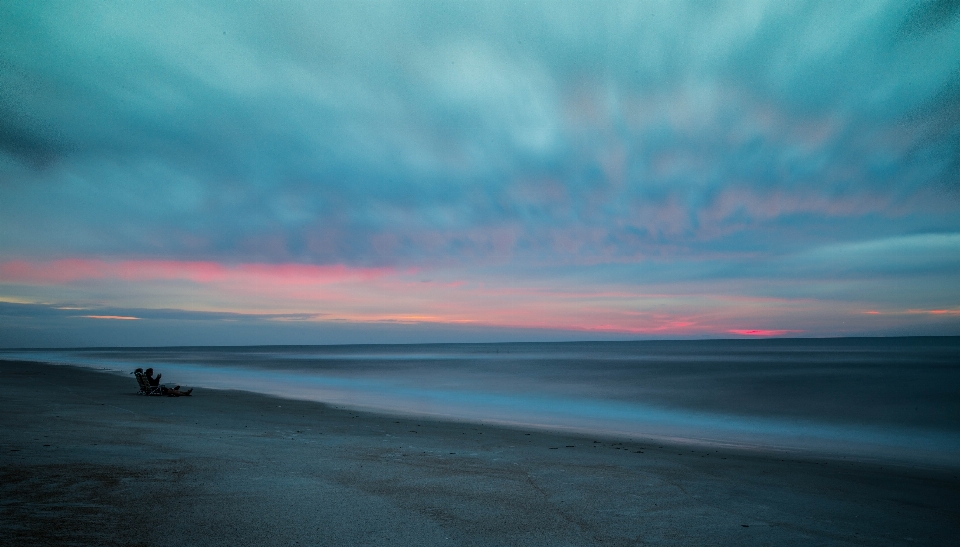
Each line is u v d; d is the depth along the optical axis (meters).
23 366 43.69
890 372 47.50
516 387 33.31
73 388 22.42
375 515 5.56
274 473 7.21
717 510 6.36
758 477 8.79
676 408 23.09
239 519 5.21
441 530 5.19
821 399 26.73
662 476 8.20
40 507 5.20
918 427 18.16
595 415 20.88
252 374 44.94
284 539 4.73
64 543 4.30
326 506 5.79
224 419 13.95
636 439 14.59
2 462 6.95
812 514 6.48
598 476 7.95
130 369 44.72
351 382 36.72
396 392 29.36
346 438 11.33
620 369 56.94
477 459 9.11
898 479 9.85
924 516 6.84
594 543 5.00
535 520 5.62
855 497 7.73
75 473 6.60
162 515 5.19
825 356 96.12
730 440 15.30
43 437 9.09
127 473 6.74
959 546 5.60
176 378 38.50
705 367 60.41
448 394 28.80
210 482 6.54
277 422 13.93
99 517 5.02
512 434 13.85
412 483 7.02
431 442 11.20
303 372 48.44
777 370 52.59
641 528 5.52
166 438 9.80
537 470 8.24
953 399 26.31
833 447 14.53
